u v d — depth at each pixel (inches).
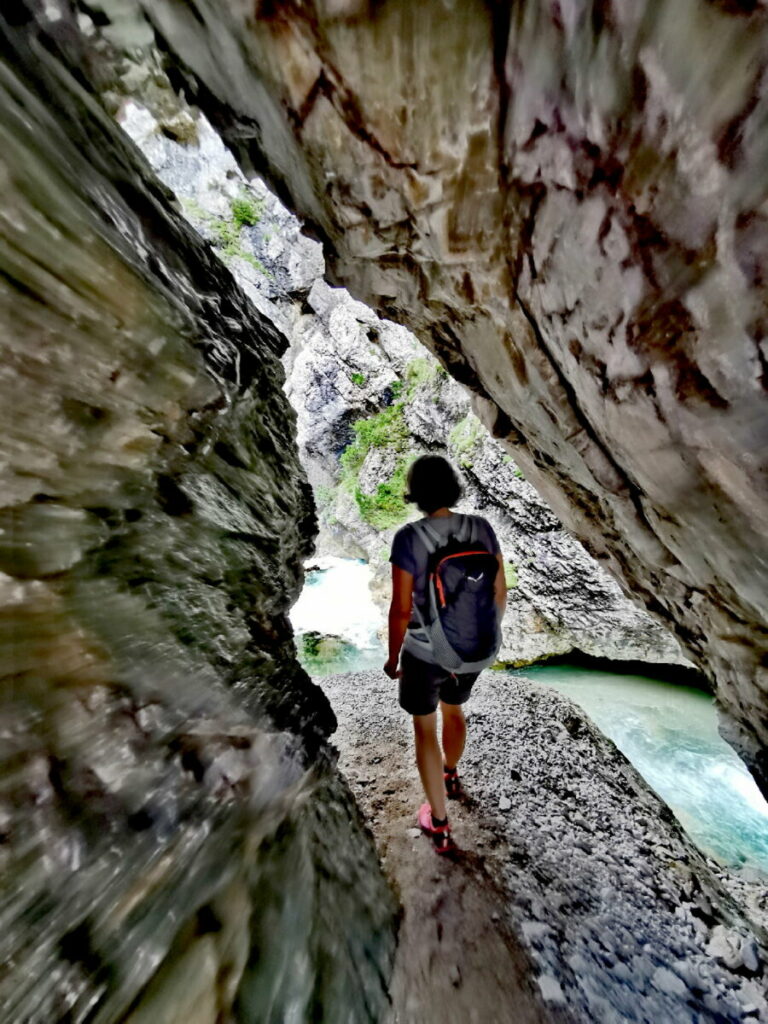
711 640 95.7
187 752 32.3
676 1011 55.9
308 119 63.7
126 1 57.3
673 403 48.6
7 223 24.6
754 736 102.2
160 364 36.6
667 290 41.8
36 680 24.5
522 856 77.9
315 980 40.9
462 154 53.7
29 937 20.8
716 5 25.1
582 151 41.7
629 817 91.5
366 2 41.9
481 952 59.9
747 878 142.9
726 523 54.9
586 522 127.1
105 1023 22.8
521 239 60.2
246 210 721.0
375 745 118.4
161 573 38.5
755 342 35.9
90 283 30.1
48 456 27.2
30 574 25.5
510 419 124.8
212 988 30.0
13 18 36.5
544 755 110.3
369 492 588.4
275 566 68.6
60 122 36.7
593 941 63.7
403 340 602.9
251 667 48.8
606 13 31.2
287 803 43.3
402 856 77.0
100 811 25.3
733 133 29.1
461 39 41.8
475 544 64.3
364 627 446.0
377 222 80.7
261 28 51.6
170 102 80.4
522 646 343.0
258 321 79.4
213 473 51.9
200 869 31.4
